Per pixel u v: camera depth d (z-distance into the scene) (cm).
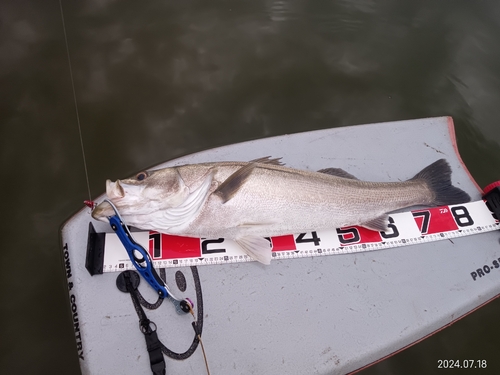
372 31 148
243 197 84
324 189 87
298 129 129
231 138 126
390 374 91
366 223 91
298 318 82
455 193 96
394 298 85
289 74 139
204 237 88
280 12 151
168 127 126
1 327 90
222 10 150
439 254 90
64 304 94
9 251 99
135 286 83
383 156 104
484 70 139
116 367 76
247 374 76
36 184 110
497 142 125
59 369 87
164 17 147
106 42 140
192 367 76
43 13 143
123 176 115
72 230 90
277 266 87
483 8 153
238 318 81
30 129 119
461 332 96
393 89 137
